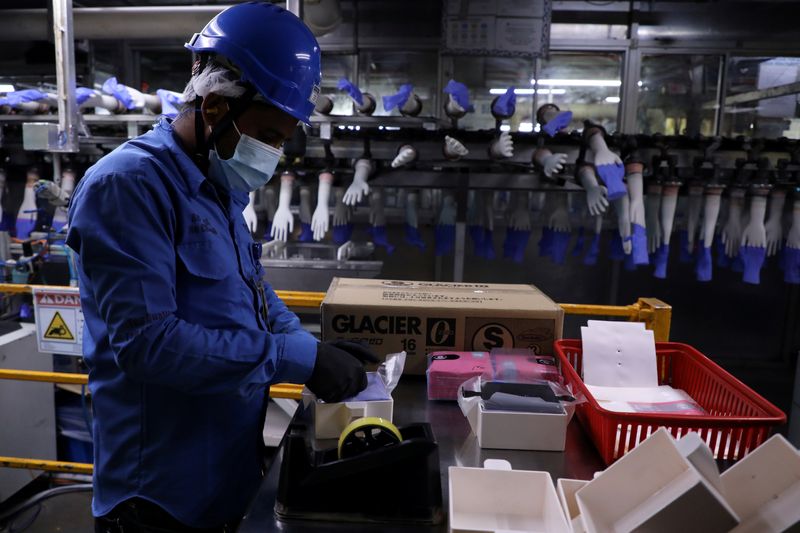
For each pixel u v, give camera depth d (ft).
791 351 14.24
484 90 14.23
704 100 13.89
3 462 6.45
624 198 8.61
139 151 2.90
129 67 14.78
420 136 8.98
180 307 2.96
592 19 13.66
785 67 13.51
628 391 3.82
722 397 3.56
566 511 2.35
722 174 9.62
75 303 6.18
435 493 2.60
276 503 2.66
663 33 13.58
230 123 2.93
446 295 4.61
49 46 12.37
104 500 3.24
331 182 9.22
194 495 3.17
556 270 14.48
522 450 3.28
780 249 9.91
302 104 2.96
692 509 2.11
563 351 4.15
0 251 8.63
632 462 2.34
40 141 6.67
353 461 2.55
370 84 14.40
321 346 3.14
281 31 2.90
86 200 2.66
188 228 2.96
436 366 3.95
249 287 3.31
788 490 2.30
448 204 10.77
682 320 14.44
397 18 13.84
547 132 8.24
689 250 9.95
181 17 9.86
